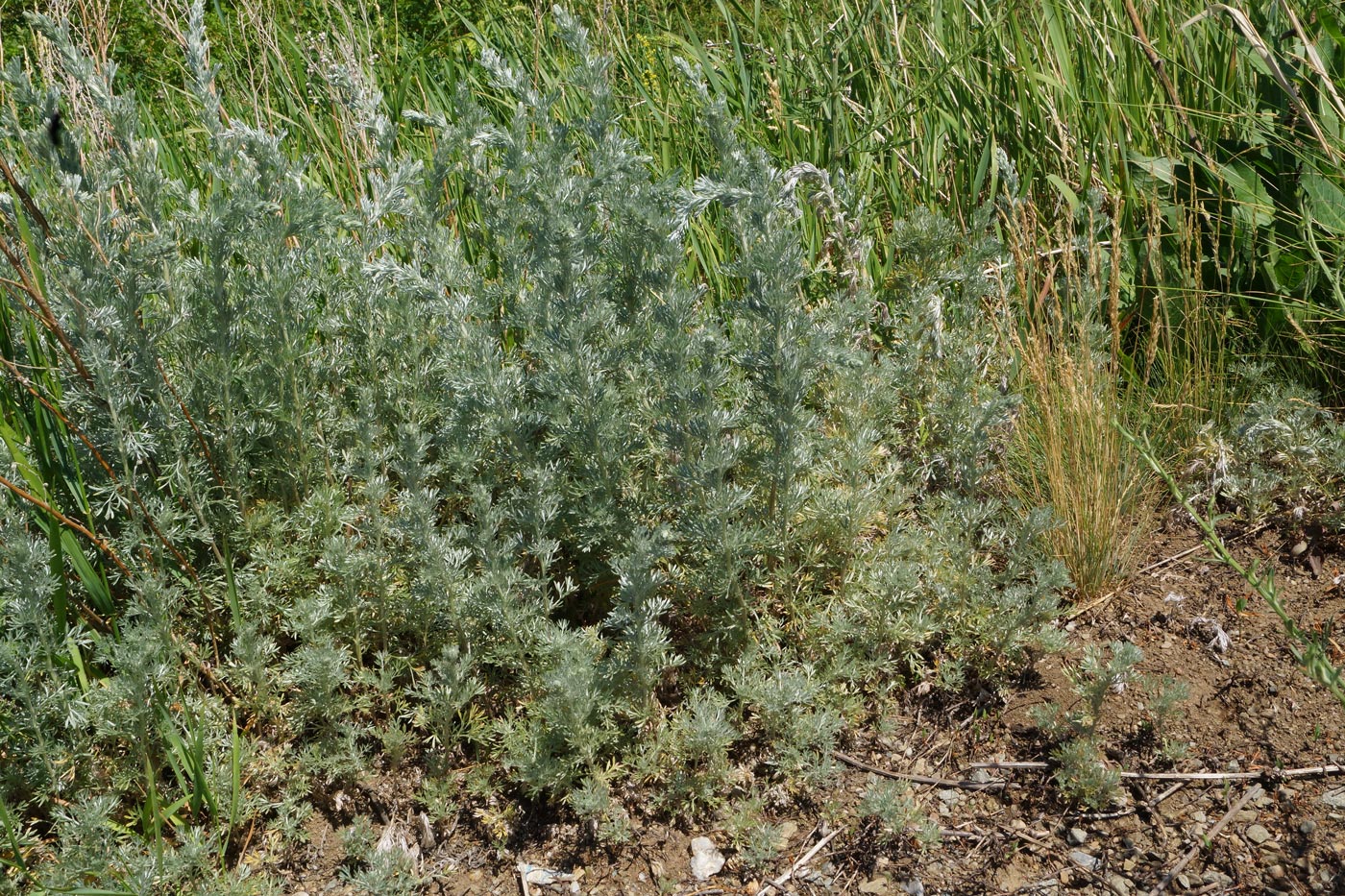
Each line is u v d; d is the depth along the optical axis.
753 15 4.57
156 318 2.73
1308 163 3.33
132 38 5.03
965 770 2.52
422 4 5.96
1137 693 2.60
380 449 2.91
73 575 2.65
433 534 2.45
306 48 4.49
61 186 2.50
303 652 2.43
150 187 2.70
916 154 4.16
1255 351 3.45
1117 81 4.00
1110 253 3.56
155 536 2.54
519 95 2.88
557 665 2.40
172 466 2.59
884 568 2.59
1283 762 2.40
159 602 2.39
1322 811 2.28
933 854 2.34
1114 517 2.86
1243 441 3.12
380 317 3.01
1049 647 2.62
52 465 2.61
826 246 3.48
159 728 2.32
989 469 2.87
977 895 2.25
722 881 2.33
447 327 2.81
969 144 4.06
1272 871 2.19
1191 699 2.58
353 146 3.88
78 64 2.62
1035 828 2.38
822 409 3.16
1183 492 3.14
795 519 2.72
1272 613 2.76
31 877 2.21
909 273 3.20
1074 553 2.87
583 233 2.77
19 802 2.41
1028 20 4.37
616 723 2.51
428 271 3.28
